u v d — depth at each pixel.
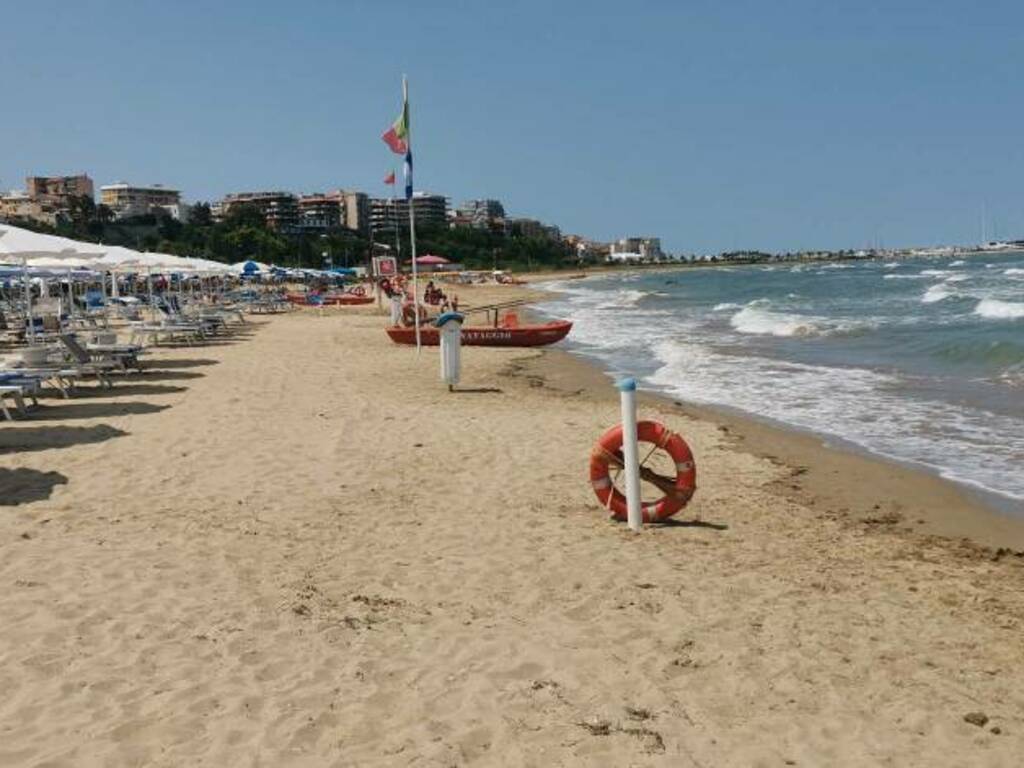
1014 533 7.39
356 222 157.88
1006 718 4.19
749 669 4.64
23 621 4.94
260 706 4.10
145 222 124.25
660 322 33.62
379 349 21.44
